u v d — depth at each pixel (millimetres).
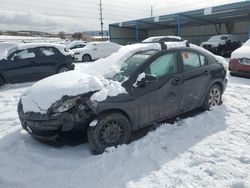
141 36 37781
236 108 5383
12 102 6883
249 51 8859
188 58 4711
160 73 4215
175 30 35125
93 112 3506
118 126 3725
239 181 2797
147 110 4031
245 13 22547
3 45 13102
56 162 3414
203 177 2947
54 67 9930
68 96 3502
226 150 3566
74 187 2889
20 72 9188
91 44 19516
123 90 3750
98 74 4230
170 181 2918
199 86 4836
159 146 3768
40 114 3531
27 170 3270
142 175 3059
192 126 4445
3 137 4359
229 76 9547
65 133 3645
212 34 31328
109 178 3027
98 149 3566
